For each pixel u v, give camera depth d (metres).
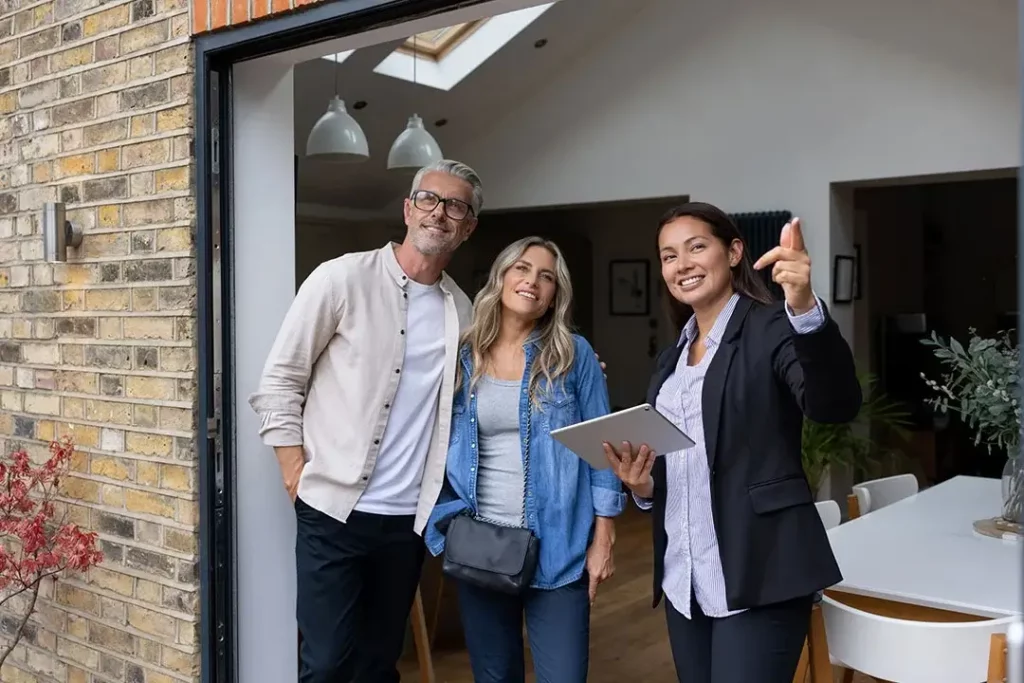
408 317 2.35
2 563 2.67
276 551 2.66
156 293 2.58
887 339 7.21
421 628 3.12
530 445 2.15
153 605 2.62
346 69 5.81
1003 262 8.02
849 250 6.09
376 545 2.34
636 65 6.54
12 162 2.99
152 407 2.60
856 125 5.66
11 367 3.03
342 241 8.05
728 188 6.19
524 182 7.13
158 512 2.60
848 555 2.45
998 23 5.14
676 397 1.93
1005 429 2.64
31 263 2.94
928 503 3.18
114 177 2.68
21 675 3.03
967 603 2.01
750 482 1.77
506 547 2.08
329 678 2.37
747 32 6.05
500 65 6.51
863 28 5.60
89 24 2.73
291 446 2.36
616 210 9.49
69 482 2.85
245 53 2.46
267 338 2.64
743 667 1.78
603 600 4.56
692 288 1.88
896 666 1.92
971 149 5.26
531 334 2.23
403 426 2.34
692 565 1.89
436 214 2.27
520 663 2.29
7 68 2.99
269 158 2.63
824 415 1.62
